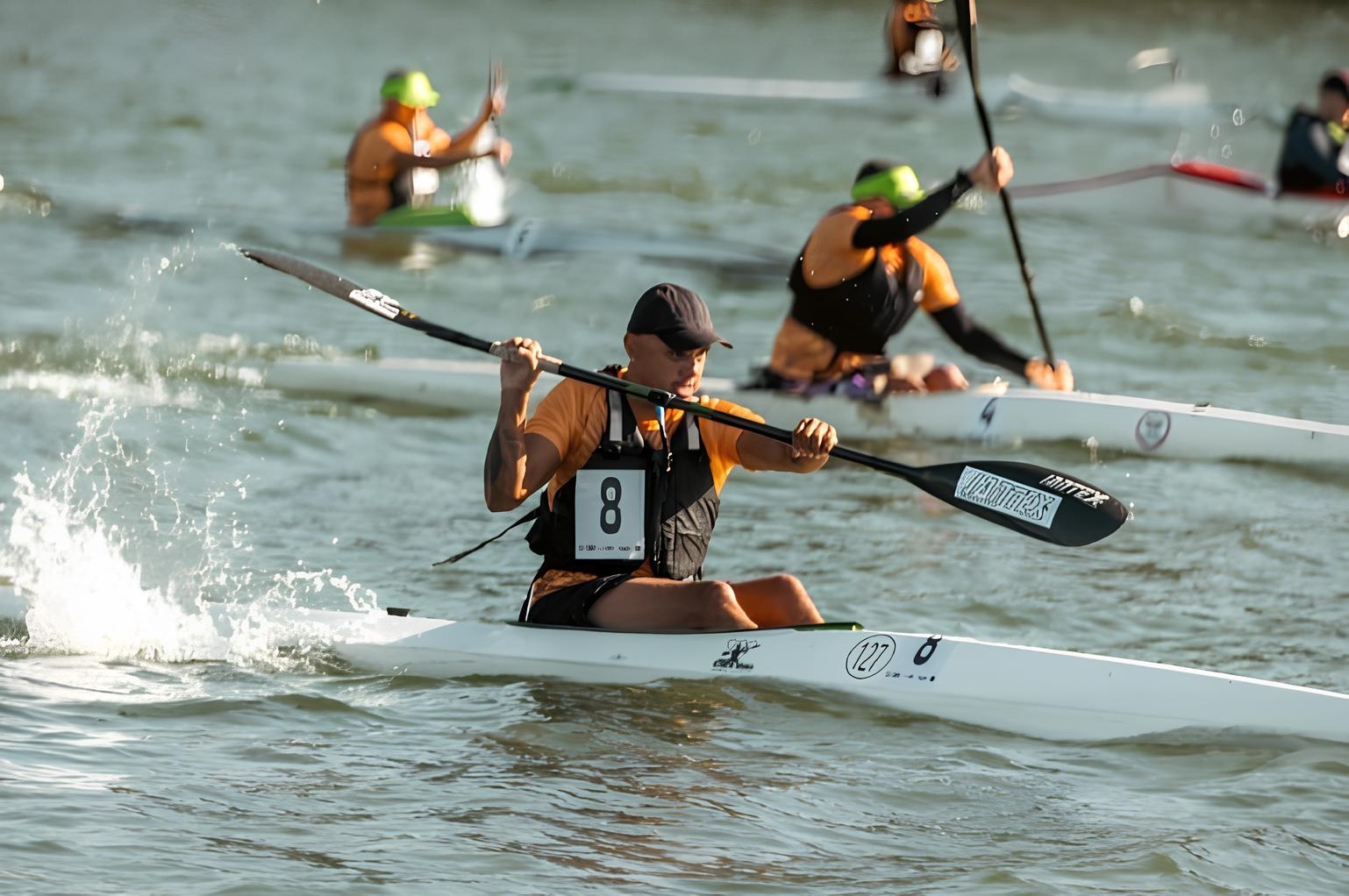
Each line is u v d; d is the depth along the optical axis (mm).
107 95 80312
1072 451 33562
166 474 29016
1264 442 32531
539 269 48062
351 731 17453
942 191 31703
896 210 33469
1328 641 22359
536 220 50938
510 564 25234
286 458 30922
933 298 34844
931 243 54438
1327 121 57156
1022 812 15758
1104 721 18016
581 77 88750
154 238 50125
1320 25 118750
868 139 75375
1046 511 19234
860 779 16516
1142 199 59156
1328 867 14578
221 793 15523
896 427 34281
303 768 16297
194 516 26672
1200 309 45406
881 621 22984
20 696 18000
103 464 29203
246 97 81688
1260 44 110500
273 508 27562
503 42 107312
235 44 98562
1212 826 15453
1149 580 25125
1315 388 37875
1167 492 30531
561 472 19156
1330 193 57031
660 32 115250
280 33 103312
